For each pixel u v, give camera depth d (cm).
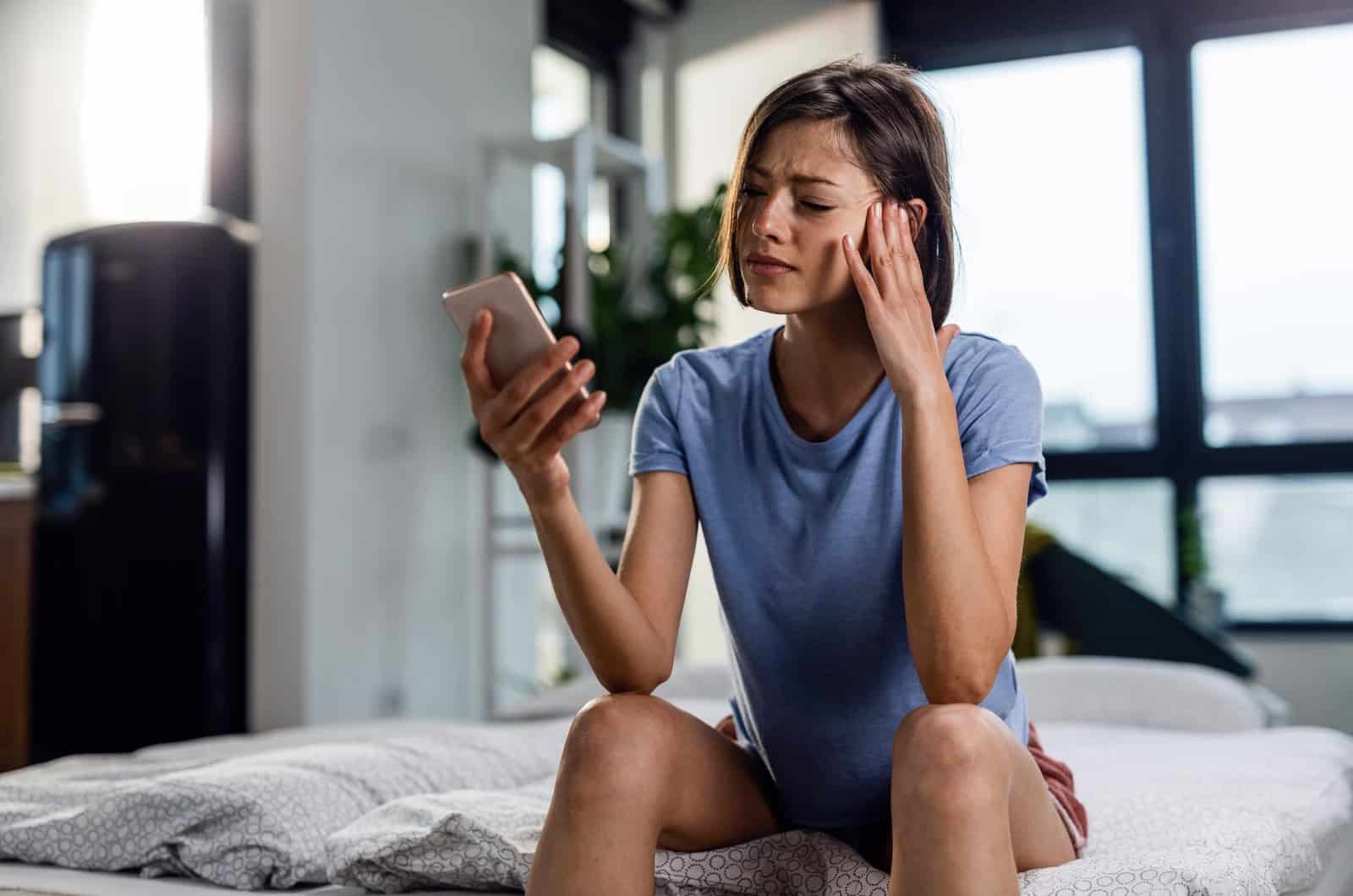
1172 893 104
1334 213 430
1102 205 455
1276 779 178
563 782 101
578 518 106
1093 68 458
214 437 341
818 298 111
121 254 342
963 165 470
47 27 395
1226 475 436
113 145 379
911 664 113
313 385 349
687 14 514
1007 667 119
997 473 113
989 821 91
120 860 134
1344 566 423
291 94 354
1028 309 461
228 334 347
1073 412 455
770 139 113
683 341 431
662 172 458
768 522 117
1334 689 417
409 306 390
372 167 375
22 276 404
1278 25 436
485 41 432
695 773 108
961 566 101
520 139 403
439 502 400
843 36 489
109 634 336
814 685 115
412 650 384
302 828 133
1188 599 431
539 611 457
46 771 171
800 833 118
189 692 335
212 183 361
